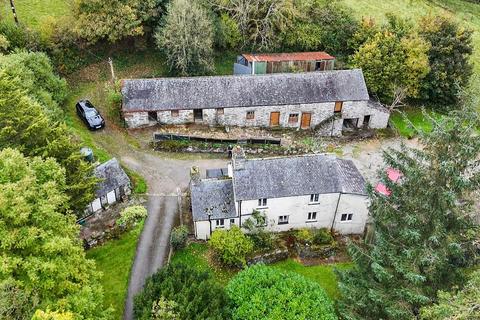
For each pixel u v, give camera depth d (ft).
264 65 200.34
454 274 98.32
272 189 133.08
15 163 89.20
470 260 100.63
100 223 139.64
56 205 93.56
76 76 198.08
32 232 82.17
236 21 212.02
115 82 185.16
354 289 103.86
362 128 194.18
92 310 89.56
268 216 137.59
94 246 132.36
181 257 131.95
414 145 187.01
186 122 181.27
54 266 81.56
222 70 212.43
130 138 174.70
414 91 202.08
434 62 205.77
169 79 179.22
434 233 90.53
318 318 101.14
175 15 186.70
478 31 261.03
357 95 184.24
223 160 168.14
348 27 220.64
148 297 96.89
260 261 131.44
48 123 125.18
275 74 184.65
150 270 126.41
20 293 76.23
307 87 183.21
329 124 187.32
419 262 92.99
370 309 101.65
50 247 82.48
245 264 127.65
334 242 137.39
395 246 99.50
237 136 179.42
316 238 137.18
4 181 87.35
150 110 174.09
